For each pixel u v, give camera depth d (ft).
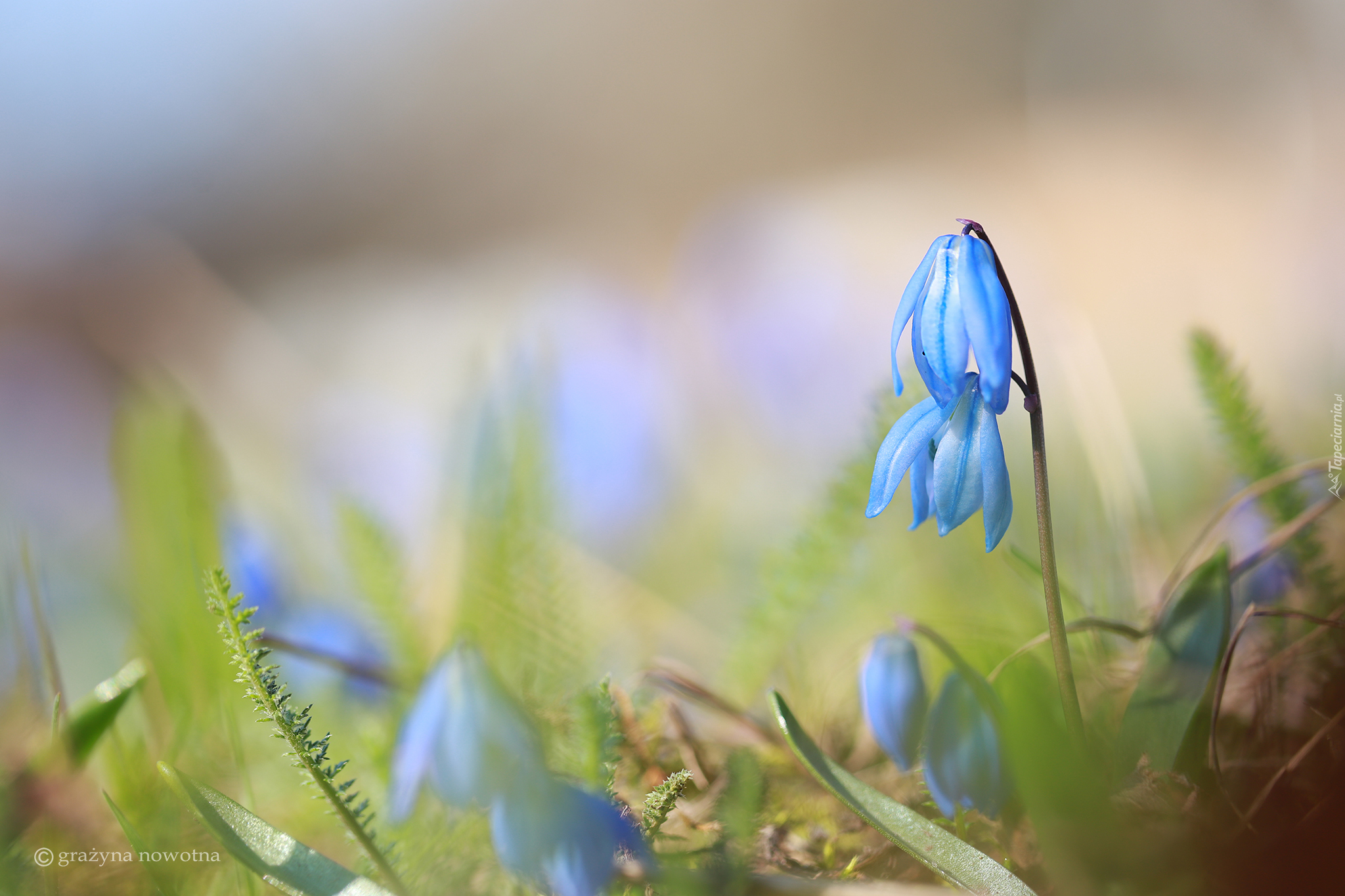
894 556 1.23
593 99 6.22
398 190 5.93
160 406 1.15
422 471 1.66
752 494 1.90
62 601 1.40
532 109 6.18
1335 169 2.83
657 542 1.75
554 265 4.68
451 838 0.97
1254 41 3.77
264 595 1.16
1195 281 2.45
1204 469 1.33
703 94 6.06
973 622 1.13
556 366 1.11
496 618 1.04
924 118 5.32
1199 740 0.98
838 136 5.69
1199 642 0.99
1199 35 3.97
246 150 5.92
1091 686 1.06
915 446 0.93
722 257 2.49
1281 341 1.78
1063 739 0.92
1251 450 1.10
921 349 0.93
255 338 3.11
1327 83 3.48
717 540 1.69
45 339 3.31
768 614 1.13
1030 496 1.31
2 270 4.55
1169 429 1.54
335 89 6.20
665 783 0.98
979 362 0.91
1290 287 2.05
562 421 1.56
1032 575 1.13
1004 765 0.95
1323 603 1.05
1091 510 1.20
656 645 1.31
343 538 1.12
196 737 1.09
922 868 0.99
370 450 1.77
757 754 1.07
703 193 5.55
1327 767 0.97
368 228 5.79
